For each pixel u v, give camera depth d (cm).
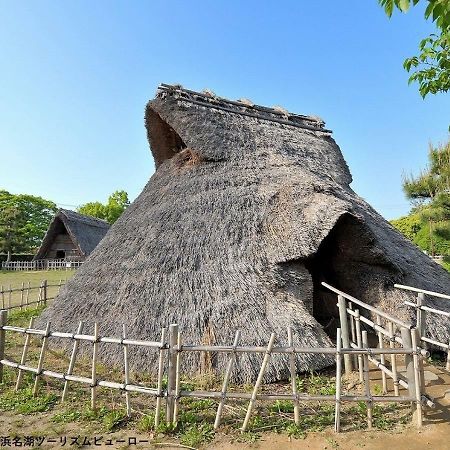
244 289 500
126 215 735
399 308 553
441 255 2106
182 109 760
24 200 4044
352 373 474
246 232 562
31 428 348
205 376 429
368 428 335
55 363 516
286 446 311
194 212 610
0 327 466
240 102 924
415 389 345
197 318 477
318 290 666
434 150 1650
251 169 683
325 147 909
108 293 561
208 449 308
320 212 540
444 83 459
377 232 675
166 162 825
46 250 2920
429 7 293
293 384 349
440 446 303
